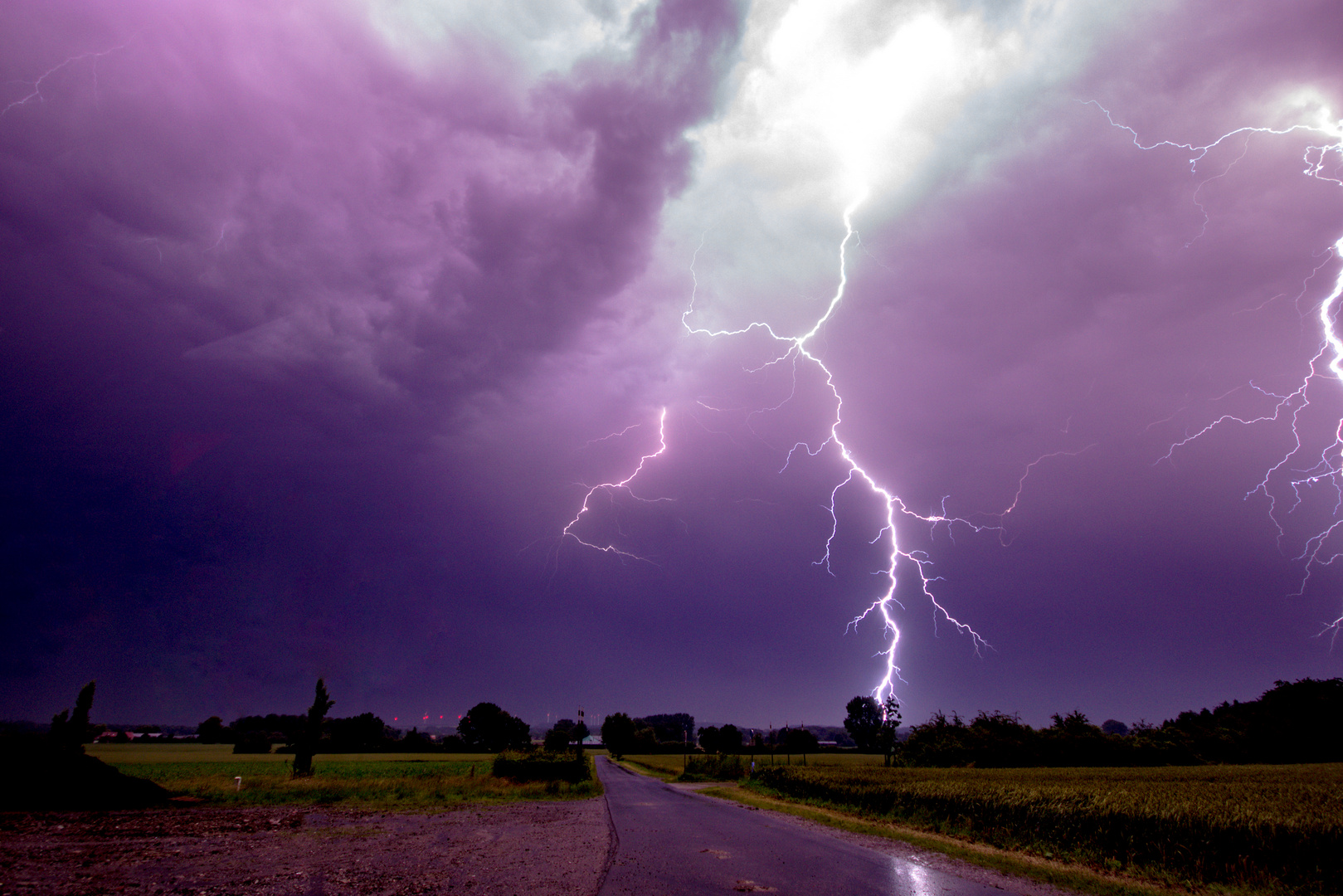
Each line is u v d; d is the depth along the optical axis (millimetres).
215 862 9680
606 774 48344
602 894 7766
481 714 91625
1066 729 44094
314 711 32406
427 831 13938
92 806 16156
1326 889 8703
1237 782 18203
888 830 14328
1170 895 8766
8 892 7410
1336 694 40312
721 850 11516
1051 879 9242
